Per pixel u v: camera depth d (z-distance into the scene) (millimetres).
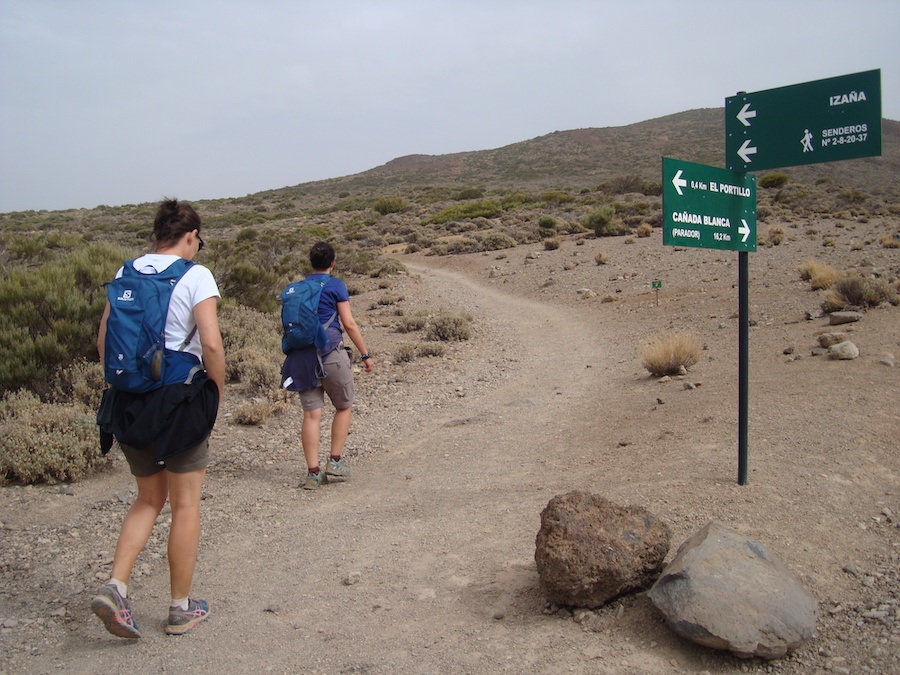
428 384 11133
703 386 8844
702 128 176500
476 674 3320
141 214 81062
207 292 3646
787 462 5562
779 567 3605
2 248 18422
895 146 130875
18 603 4270
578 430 7840
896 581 3855
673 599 3396
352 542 5145
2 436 6895
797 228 34000
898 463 5523
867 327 11055
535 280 26547
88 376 8977
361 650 3631
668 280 21688
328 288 6488
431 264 36781
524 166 156000
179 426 3555
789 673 3191
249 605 4219
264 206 102438
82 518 5730
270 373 10234
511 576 4340
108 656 3633
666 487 5344
